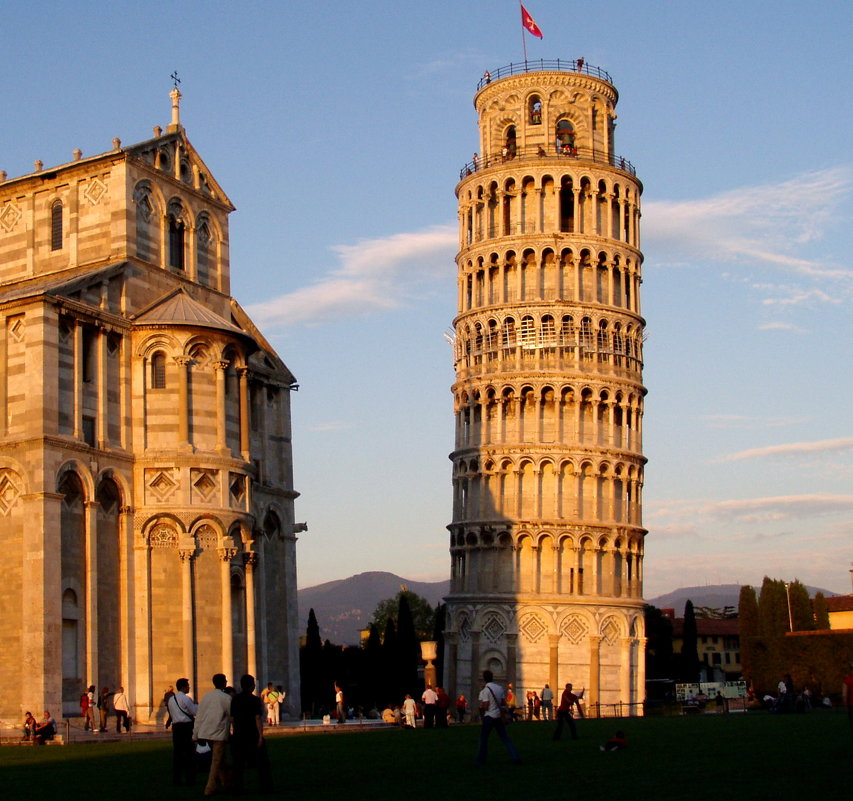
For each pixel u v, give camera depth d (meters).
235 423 72.94
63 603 63.69
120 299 70.75
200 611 68.75
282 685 81.06
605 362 125.81
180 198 77.19
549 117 130.88
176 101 78.56
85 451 65.50
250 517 72.12
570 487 123.19
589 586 121.88
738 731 57.22
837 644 121.44
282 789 33.31
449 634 125.75
